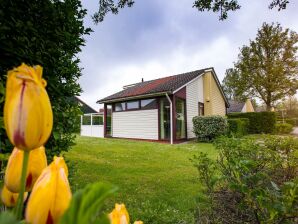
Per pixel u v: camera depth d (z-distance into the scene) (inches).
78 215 10.1
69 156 266.8
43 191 14.4
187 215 106.1
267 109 925.8
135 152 311.4
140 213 112.0
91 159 255.0
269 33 918.4
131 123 518.9
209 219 86.9
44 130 15.9
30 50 82.7
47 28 93.2
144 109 495.5
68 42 101.4
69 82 106.2
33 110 15.4
